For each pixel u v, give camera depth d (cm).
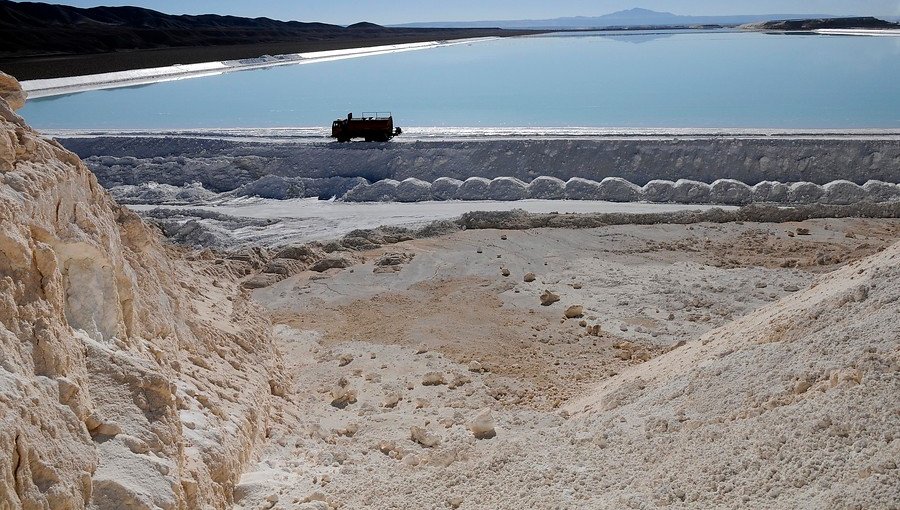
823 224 2202
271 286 1803
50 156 777
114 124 4497
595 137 3256
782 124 4016
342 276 1844
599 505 676
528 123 4306
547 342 1426
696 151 3020
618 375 1226
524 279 1777
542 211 2625
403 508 754
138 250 993
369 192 2959
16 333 603
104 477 589
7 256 632
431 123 4412
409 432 1011
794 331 893
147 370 708
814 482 596
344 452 952
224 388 956
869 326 784
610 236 2112
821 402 687
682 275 1788
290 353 1380
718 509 611
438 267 1872
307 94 5762
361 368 1289
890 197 2648
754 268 1825
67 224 752
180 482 641
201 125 4484
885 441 599
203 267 1483
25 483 520
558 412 1060
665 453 751
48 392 593
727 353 962
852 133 3253
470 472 820
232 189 3183
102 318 757
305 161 3262
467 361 1320
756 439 689
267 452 925
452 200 2883
